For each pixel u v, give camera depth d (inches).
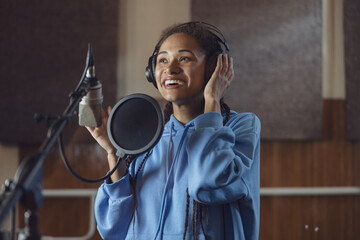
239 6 123.4
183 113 46.8
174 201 42.6
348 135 125.9
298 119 124.6
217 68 44.8
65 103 120.2
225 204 42.9
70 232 118.3
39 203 29.9
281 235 123.1
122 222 44.8
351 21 126.8
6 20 120.0
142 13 122.6
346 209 125.6
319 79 125.7
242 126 45.7
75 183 118.2
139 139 42.2
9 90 119.5
